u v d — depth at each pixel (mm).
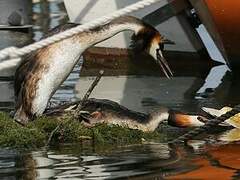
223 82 20250
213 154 12414
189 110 16250
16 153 12602
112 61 23047
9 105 16266
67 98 17219
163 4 23266
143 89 18953
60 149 12852
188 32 23281
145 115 14234
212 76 21266
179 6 23203
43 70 14430
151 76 21156
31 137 13219
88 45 14609
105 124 13805
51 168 11648
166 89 19047
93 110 14055
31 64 14516
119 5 23281
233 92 18672
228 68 22406
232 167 11602
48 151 12727
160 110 14305
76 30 11398
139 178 11078
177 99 17672
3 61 11336
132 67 22734
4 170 11586
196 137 13680
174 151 12672
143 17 23297
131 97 17844
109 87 19156
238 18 19500
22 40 23766
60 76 14578
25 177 11211
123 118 14031
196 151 12664
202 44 23266
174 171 11414
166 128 14359
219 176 11117
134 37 15141
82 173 11359
